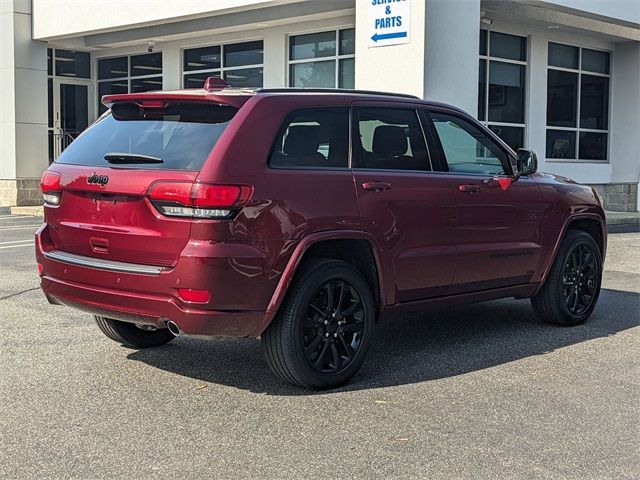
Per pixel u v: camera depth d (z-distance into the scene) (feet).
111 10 59.36
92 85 74.95
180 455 14.03
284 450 14.28
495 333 23.41
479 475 13.28
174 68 67.26
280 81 59.67
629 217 59.98
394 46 43.86
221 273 15.98
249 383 18.25
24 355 20.38
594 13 54.03
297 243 17.03
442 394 17.54
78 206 17.83
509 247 22.11
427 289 20.15
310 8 53.31
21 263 35.40
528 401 17.12
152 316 16.57
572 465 13.74
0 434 14.97
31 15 65.05
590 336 23.15
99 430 15.21
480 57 56.49
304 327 17.30
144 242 16.55
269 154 17.02
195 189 15.93
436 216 20.04
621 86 66.18
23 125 65.10
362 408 16.57
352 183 18.30
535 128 60.39
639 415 16.29
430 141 20.61
